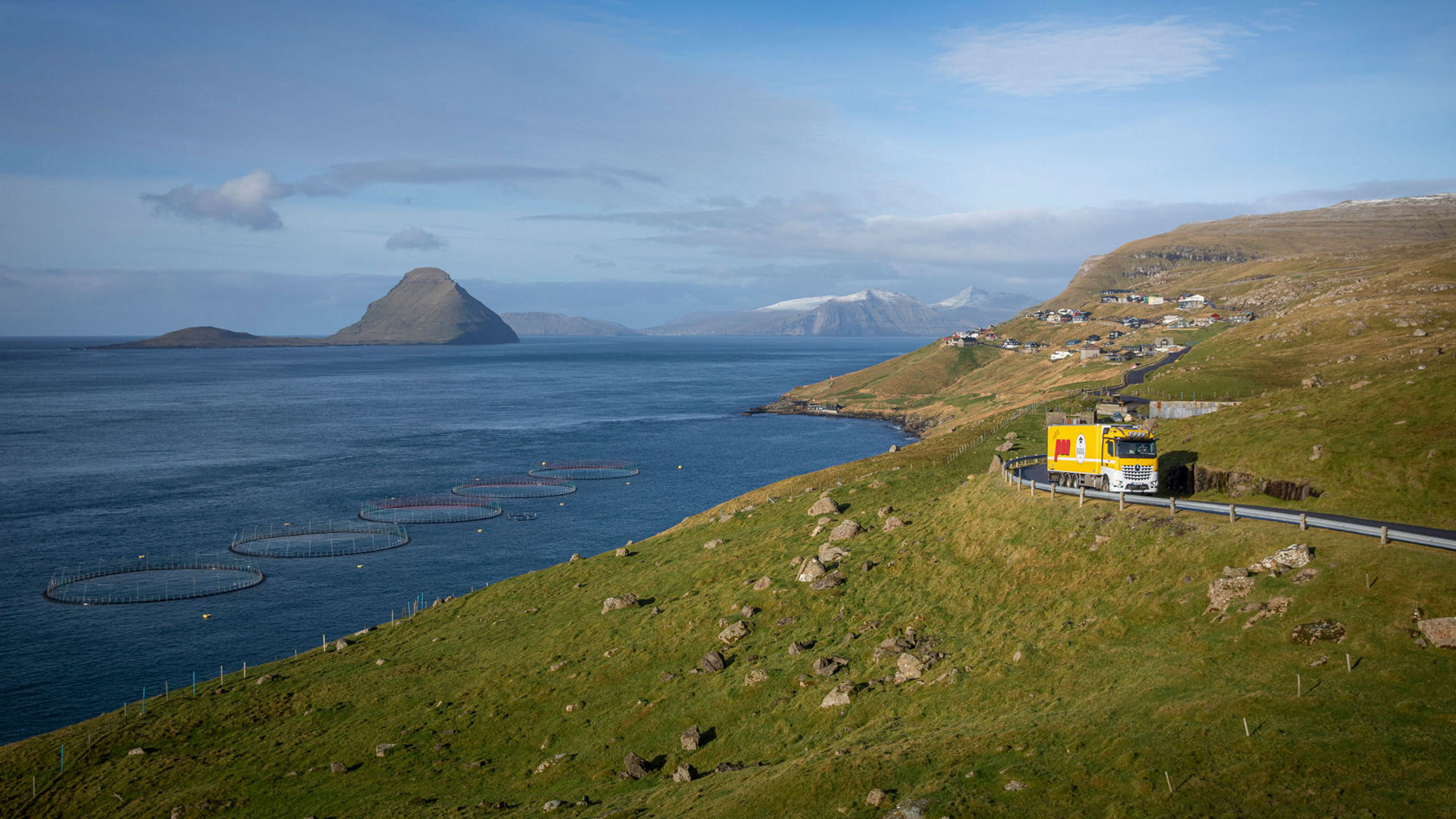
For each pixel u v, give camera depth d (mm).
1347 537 42406
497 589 91938
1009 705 41406
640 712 53906
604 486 178000
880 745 40281
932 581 58438
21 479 184000
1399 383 65062
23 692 81125
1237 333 190625
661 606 71000
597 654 64625
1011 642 47000
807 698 49281
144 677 84625
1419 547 39875
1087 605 47188
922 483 89688
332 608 104938
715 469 197000
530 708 59281
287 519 149375
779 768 41500
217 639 95062
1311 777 28781
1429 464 52500
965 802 32594
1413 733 29594
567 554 128250
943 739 38844
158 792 55375
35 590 111562
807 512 86625
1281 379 128625
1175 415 112938
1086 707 38125
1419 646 34062
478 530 142125
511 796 48281
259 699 69062
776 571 69562
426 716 61406
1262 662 36688
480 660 70188
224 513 153875
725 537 87250
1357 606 37344
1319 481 56281
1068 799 31484
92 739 63688
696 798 40938
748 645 58688
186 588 112500
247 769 57156
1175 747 32438
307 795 52250
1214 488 63219
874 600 58969
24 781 58625
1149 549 48719
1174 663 39062
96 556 126500
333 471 194750
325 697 67750
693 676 56688
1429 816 25688
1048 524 56531
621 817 40844
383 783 52312
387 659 75375
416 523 146875
